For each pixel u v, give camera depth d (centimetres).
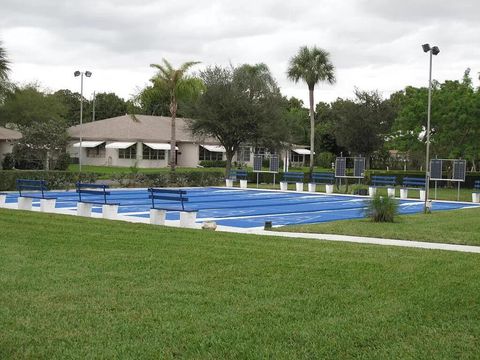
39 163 5125
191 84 4812
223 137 4950
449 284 914
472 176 4569
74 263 1015
